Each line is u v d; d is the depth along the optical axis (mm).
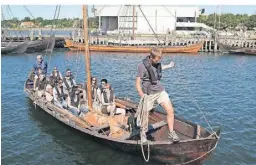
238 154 11398
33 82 19359
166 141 9656
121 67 34844
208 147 9602
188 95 21031
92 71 31875
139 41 50281
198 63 38500
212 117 15898
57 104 15117
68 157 11398
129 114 13703
